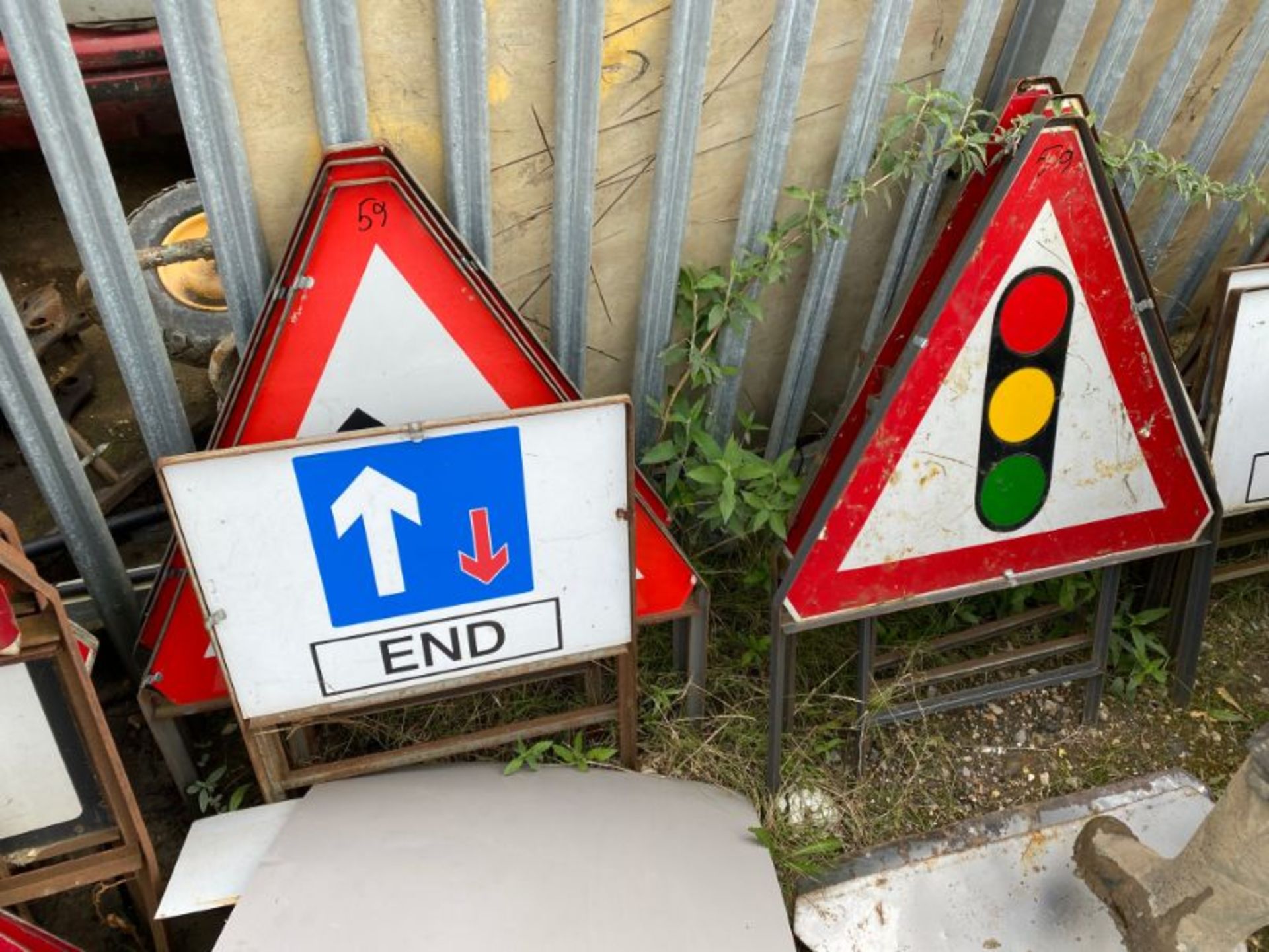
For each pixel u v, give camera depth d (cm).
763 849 221
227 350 284
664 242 234
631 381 271
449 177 207
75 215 182
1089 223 209
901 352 225
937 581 240
